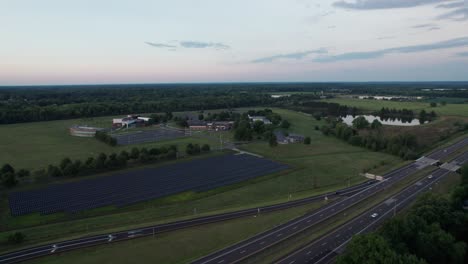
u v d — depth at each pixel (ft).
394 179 455.63
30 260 251.19
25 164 508.53
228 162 542.57
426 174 470.80
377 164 538.06
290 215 336.70
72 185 424.05
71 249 268.00
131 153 530.27
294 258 252.62
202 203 373.20
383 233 249.75
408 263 196.85
